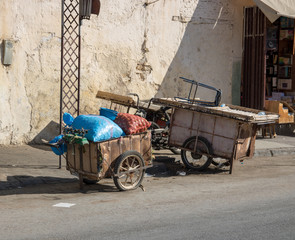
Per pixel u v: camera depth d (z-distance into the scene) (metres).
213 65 14.59
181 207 6.64
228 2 14.70
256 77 14.73
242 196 7.35
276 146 12.52
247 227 5.61
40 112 11.65
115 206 6.69
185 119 9.83
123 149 7.78
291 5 13.82
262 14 14.47
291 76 15.94
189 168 9.80
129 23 12.87
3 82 11.05
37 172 8.79
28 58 11.39
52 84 11.77
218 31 14.59
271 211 6.38
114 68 12.72
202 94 14.45
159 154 10.96
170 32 13.66
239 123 9.25
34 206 6.65
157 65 13.50
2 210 6.41
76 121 7.87
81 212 6.33
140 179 7.98
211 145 9.54
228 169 9.89
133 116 8.06
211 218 6.02
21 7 11.21
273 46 16.00
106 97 11.58
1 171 8.66
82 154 7.70
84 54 12.19
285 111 14.41
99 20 12.35
